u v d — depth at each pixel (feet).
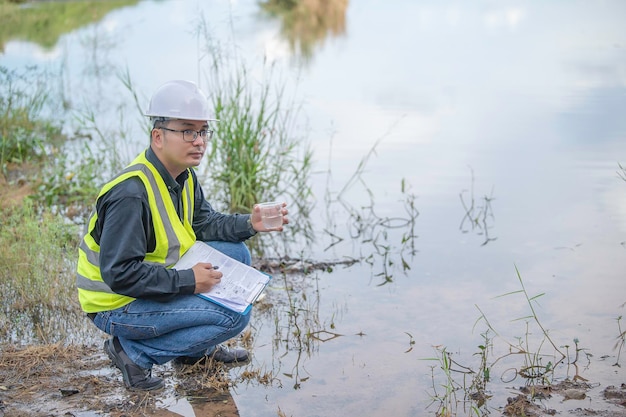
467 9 62.39
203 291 12.49
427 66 41.11
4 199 22.08
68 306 16.01
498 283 17.06
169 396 12.76
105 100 33.45
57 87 35.17
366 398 12.66
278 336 14.96
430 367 13.64
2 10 52.24
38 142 25.46
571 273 17.42
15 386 12.98
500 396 12.59
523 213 21.26
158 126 12.19
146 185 12.15
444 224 20.80
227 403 12.55
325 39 49.14
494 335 14.73
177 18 51.80
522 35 50.29
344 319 15.61
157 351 12.89
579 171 24.43
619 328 14.79
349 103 32.99
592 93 34.22
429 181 23.99
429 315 15.67
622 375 13.10
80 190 22.35
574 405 12.19
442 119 30.66
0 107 29.68
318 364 13.84
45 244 17.71
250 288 12.84
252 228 13.43
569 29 52.06
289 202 22.84
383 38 49.93
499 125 29.68
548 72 38.91
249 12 59.00
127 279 11.83
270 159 24.31
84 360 13.91
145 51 41.78
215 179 23.25
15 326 15.28
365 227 20.92
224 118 24.06
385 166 25.45
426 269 18.04
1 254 17.29
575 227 20.16
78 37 45.52
